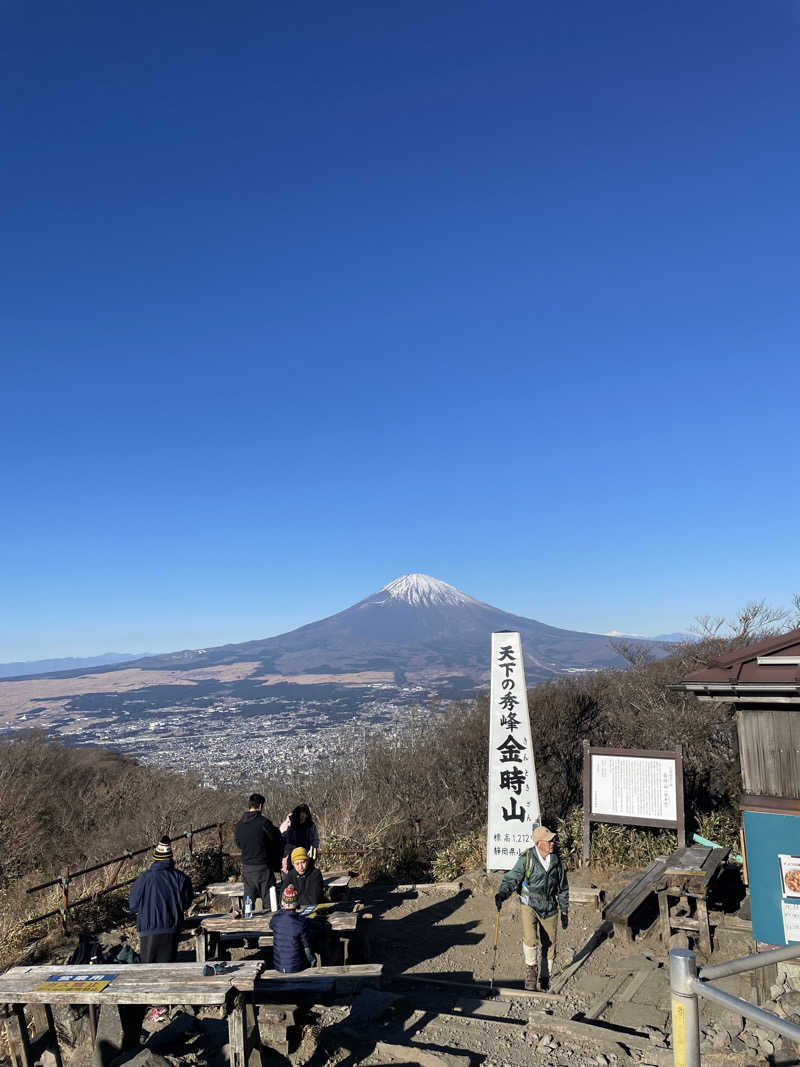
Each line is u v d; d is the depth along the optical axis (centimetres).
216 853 1156
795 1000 586
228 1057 524
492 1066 517
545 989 690
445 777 1688
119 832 1574
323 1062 531
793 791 637
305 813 933
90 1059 558
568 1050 543
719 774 1402
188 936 877
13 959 830
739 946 767
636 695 1759
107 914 966
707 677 661
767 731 652
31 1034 618
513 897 975
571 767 1652
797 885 623
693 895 773
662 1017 617
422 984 740
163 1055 522
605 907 864
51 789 1973
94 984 510
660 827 1002
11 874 1479
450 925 917
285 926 671
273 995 635
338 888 926
